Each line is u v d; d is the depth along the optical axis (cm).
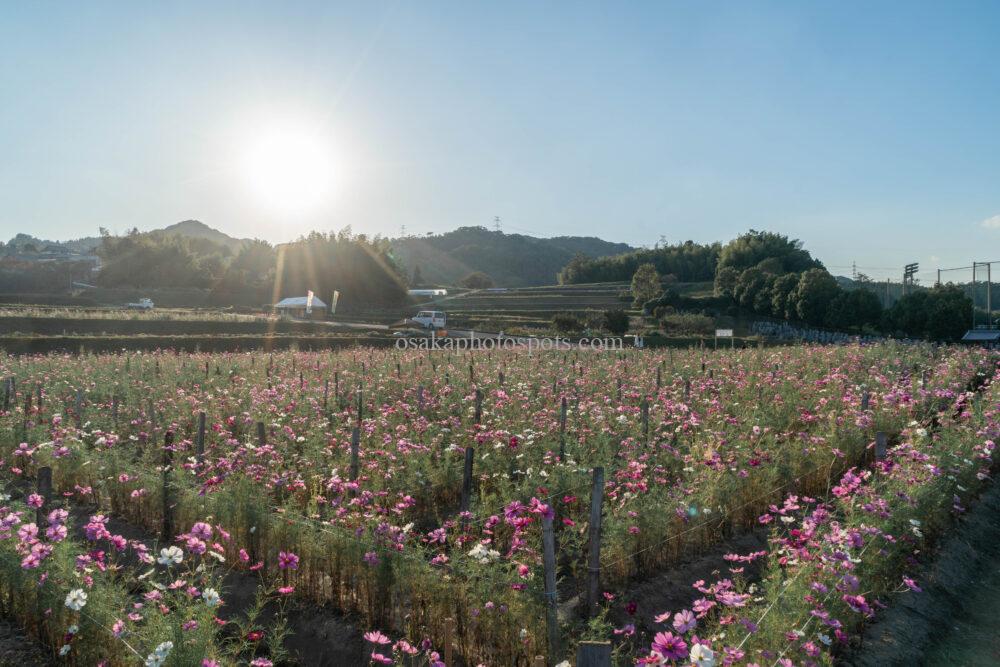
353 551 611
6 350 2927
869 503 651
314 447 927
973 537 862
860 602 516
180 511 768
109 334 3822
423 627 567
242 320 4928
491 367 1911
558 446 928
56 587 527
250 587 666
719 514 780
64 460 930
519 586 519
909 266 8481
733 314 7719
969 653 604
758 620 472
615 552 670
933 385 1455
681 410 1086
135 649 454
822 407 1201
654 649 378
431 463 905
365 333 4869
